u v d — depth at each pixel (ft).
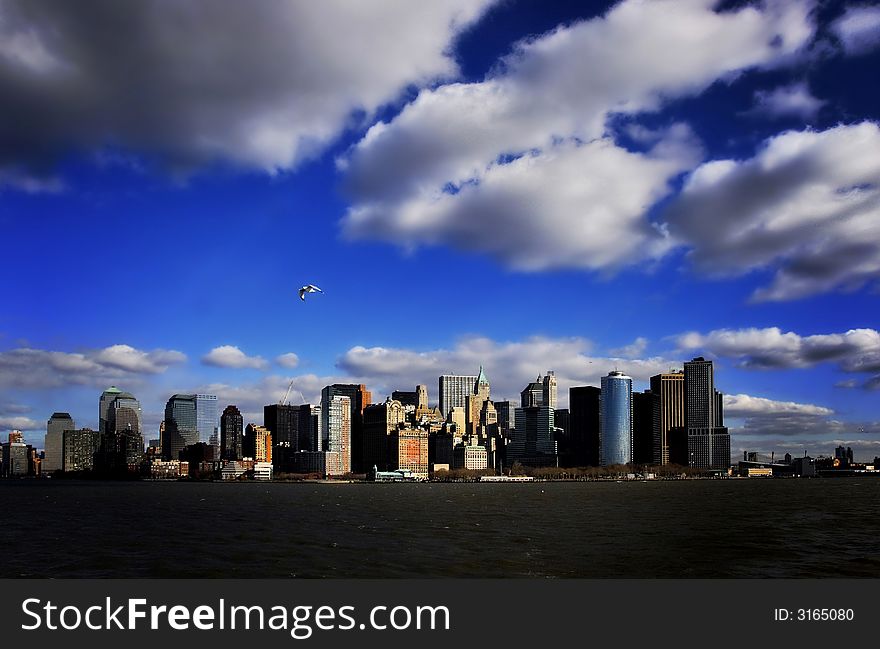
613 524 565.94
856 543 420.36
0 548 430.20
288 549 409.90
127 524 615.16
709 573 317.42
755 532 489.26
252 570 337.31
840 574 315.17
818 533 479.82
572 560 355.36
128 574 333.62
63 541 470.39
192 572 334.24
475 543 431.02
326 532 515.50
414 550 398.62
